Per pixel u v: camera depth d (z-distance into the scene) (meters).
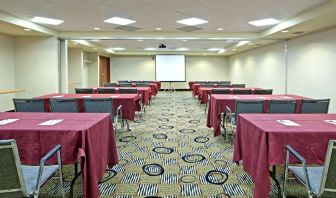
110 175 3.08
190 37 8.57
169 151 4.00
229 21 6.66
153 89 10.43
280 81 9.05
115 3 5.02
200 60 17.09
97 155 2.48
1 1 4.82
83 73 12.96
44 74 7.96
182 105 9.42
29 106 3.94
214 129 4.69
